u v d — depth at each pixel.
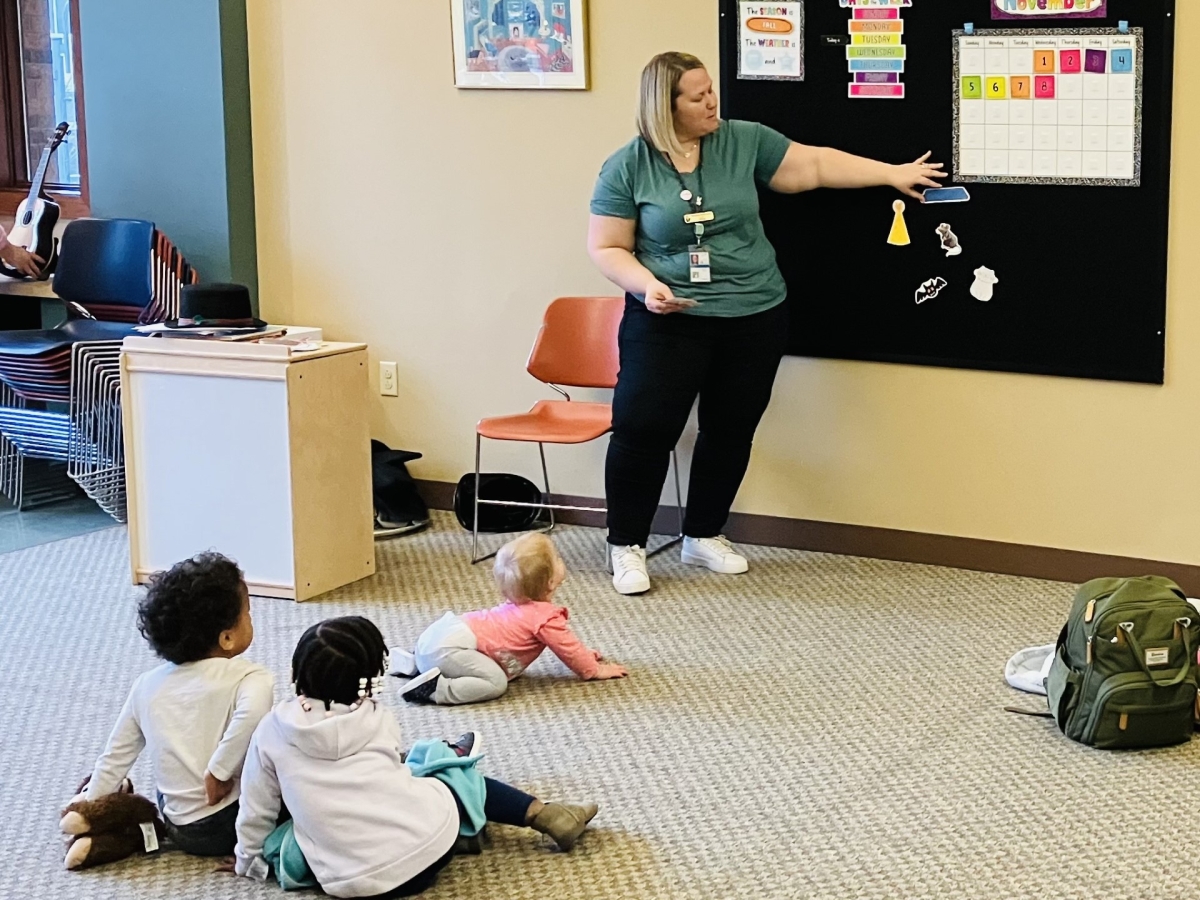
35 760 3.16
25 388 5.00
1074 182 4.00
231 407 4.13
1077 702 3.17
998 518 4.29
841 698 3.44
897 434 4.38
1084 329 4.07
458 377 5.05
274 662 3.68
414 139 4.96
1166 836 2.76
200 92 5.12
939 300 4.23
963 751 3.15
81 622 4.02
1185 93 3.84
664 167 4.10
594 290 4.78
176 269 5.13
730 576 4.36
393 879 2.51
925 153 4.16
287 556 4.16
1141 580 3.20
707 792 2.97
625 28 4.54
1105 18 3.88
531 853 2.73
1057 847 2.72
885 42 4.14
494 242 4.90
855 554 4.52
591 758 3.14
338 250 5.16
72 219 5.80
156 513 4.31
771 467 4.58
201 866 2.72
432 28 4.85
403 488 4.93
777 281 4.23
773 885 2.60
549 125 4.73
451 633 3.46
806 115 4.29
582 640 3.84
